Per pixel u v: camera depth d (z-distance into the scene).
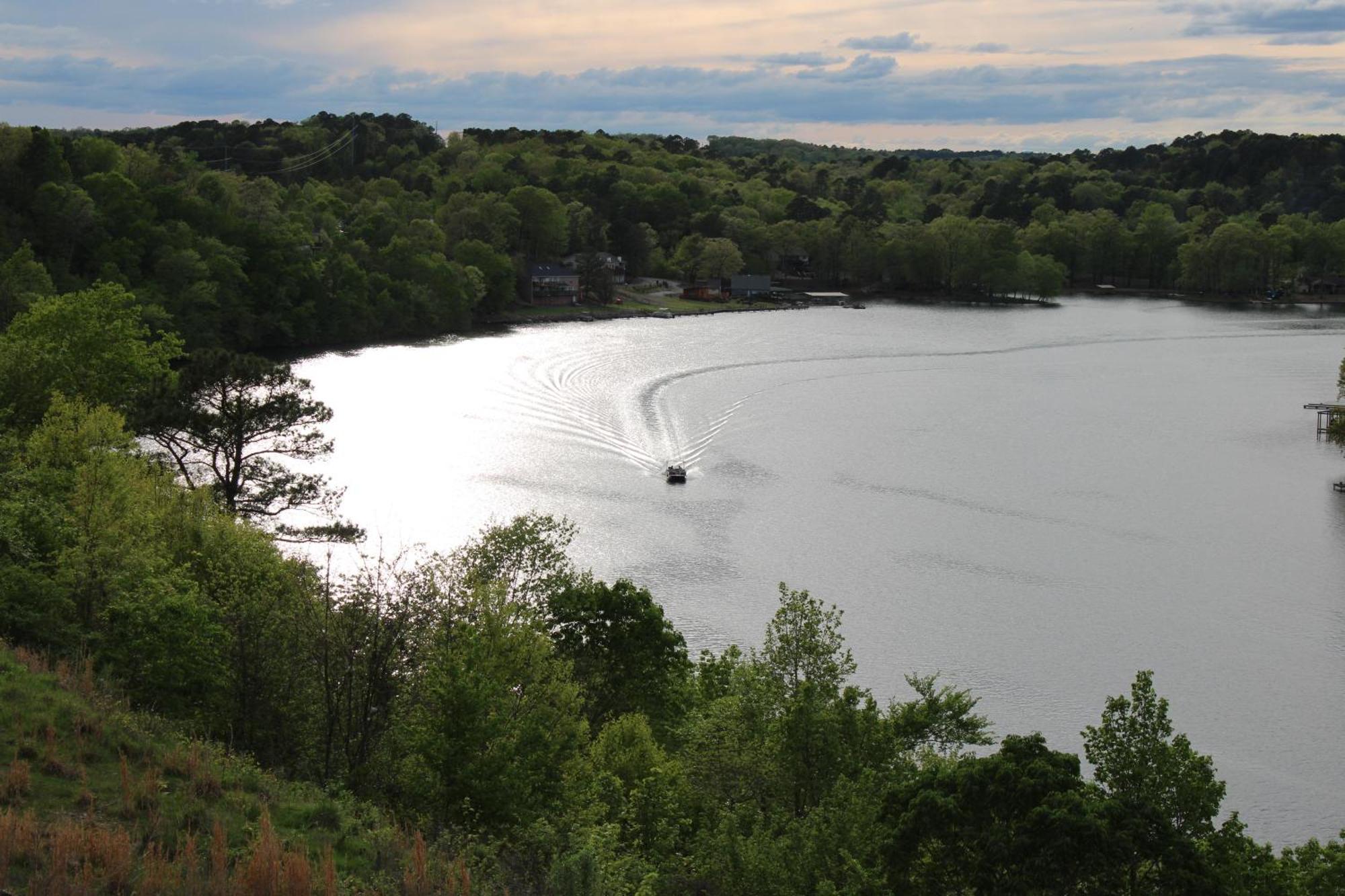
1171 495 116.38
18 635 42.88
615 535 100.38
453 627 43.34
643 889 33.62
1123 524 106.56
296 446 79.31
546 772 40.78
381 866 31.09
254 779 34.75
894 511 109.56
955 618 84.00
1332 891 36.22
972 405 159.12
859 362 193.50
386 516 102.25
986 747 64.94
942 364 193.88
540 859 34.41
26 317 87.94
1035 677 74.75
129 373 87.25
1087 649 79.12
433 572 46.28
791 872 37.44
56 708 35.12
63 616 45.88
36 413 78.56
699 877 39.47
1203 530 104.94
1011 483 119.88
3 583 44.16
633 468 122.44
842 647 78.50
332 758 40.47
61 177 190.50
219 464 91.81
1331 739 67.44
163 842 28.97
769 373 180.38
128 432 66.19
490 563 57.59
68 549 47.94
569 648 56.59
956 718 53.06
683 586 88.94
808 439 137.62
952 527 105.00
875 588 89.50
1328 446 137.25
